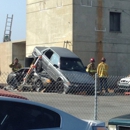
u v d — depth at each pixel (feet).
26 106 19.35
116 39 105.81
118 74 106.01
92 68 77.20
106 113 46.75
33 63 78.79
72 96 54.60
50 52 77.00
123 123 27.53
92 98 54.19
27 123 19.01
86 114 44.52
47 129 19.42
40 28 110.32
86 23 101.71
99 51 103.24
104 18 104.01
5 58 137.49
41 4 110.22
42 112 19.76
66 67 73.05
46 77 73.20
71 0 100.63
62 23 103.14
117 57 106.01
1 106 18.56
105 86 57.52
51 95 51.29
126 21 107.45
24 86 59.16
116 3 105.81
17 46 134.51
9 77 65.00
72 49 100.12
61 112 20.54
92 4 102.32
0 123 18.17
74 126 20.56
